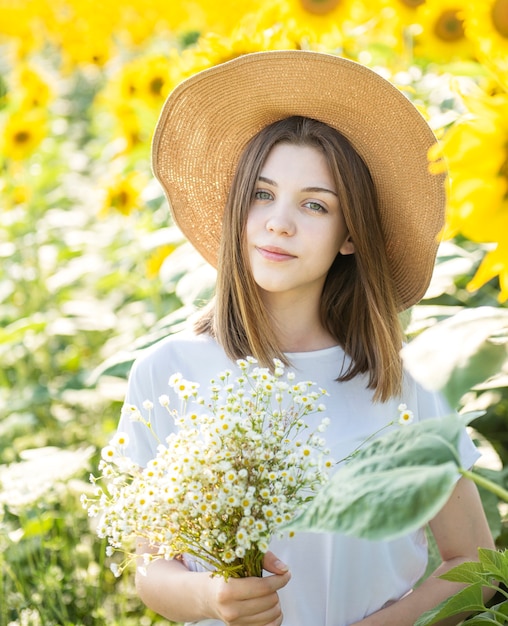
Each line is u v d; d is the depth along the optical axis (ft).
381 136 5.51
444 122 7.22
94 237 14.51
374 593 5.46
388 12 9.07
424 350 3.60
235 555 4.35
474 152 3.99
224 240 5.62
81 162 19.90
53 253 14.98
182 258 8.86
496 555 4.55
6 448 11.07
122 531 4.28
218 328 5.68
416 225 5.74
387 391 5.59
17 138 14.39
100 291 14.94
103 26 20.88
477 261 8.13
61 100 24.39
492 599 5.70
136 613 8.39
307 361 5.70
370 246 5.59
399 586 5.60
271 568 4.75
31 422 10.91
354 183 5.46
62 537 8.95
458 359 3.51
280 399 4.46
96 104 20.44
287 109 5.63
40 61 25.38
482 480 3.46
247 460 4.26
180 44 19.90
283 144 5.41
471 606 4.66
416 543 5.83
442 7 8.44
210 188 6.17
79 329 12.85
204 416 4.43
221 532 4.28
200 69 8.14
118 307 14.05
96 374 7.97
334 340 5.85
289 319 5.79
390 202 5.74
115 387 9.23
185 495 4.17
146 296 12.49
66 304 12.39
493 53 5.24
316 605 5.43
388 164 5.58
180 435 4.37
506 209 4.00
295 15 9.02
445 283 7.14
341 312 5.85
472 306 8.32
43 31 22.02
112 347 11.42
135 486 4.30
